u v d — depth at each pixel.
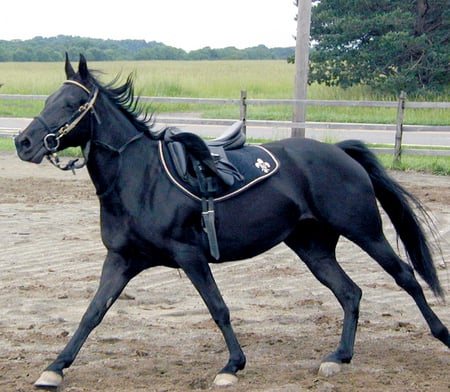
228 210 5.23
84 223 10.73
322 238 5.75
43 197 12.80
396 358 5.68
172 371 5.38
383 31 31.66
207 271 5.14
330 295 7.40
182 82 35.91
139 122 5.25
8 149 18.81
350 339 5.52
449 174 14.96
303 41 15.88
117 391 4.96
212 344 5.99
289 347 5.94
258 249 5.43
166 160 5.16
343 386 5.04
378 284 7.76
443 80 31.81
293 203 5.44
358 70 31.50
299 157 5.57
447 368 5.48
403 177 14.53
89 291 7.39
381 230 5.65
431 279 5.79
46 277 7.95
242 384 5.07
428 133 22.06
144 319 6.63
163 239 5.06
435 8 31.83
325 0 32.94
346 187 5.54
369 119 23.77
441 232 10.09
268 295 7.39
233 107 29.80
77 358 5.63
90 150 5.09
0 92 31.86
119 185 5.10
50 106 5.00
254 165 5.40
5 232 10.09
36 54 93.88
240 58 108.38
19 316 6.68
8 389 4.98
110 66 63.62
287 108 28.20
